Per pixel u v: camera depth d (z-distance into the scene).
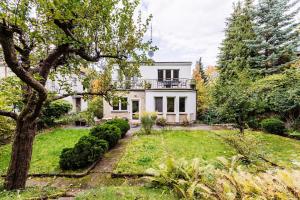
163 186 5.11
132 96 20.44
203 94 22.09
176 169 5.17
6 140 11.20
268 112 14.25
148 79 21.70
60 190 5.19
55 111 16.28
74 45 4.62
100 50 5.59
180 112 20.33
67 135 13.66
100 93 6.58
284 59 18.25
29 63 5.11
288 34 18.12
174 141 11.67
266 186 2.31
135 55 5.81
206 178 4.29
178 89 20.08
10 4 3.35
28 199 4.13
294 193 2.06
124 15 5.13
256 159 6.93
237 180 2.63
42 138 12.73
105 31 5.18
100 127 10.59
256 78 17.33
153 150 9.71
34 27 4.04
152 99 20.06
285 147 9.67
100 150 8.05
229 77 19.95
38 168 7.64
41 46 5.54
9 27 3.46
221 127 17.23
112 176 6.80
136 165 7.66
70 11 3.72
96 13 4.43
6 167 7.86
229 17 23.45
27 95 5.47
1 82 4.98
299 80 11.49
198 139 12.22
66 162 7.40
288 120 13.09
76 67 6.52
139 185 5.99
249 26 20.59
